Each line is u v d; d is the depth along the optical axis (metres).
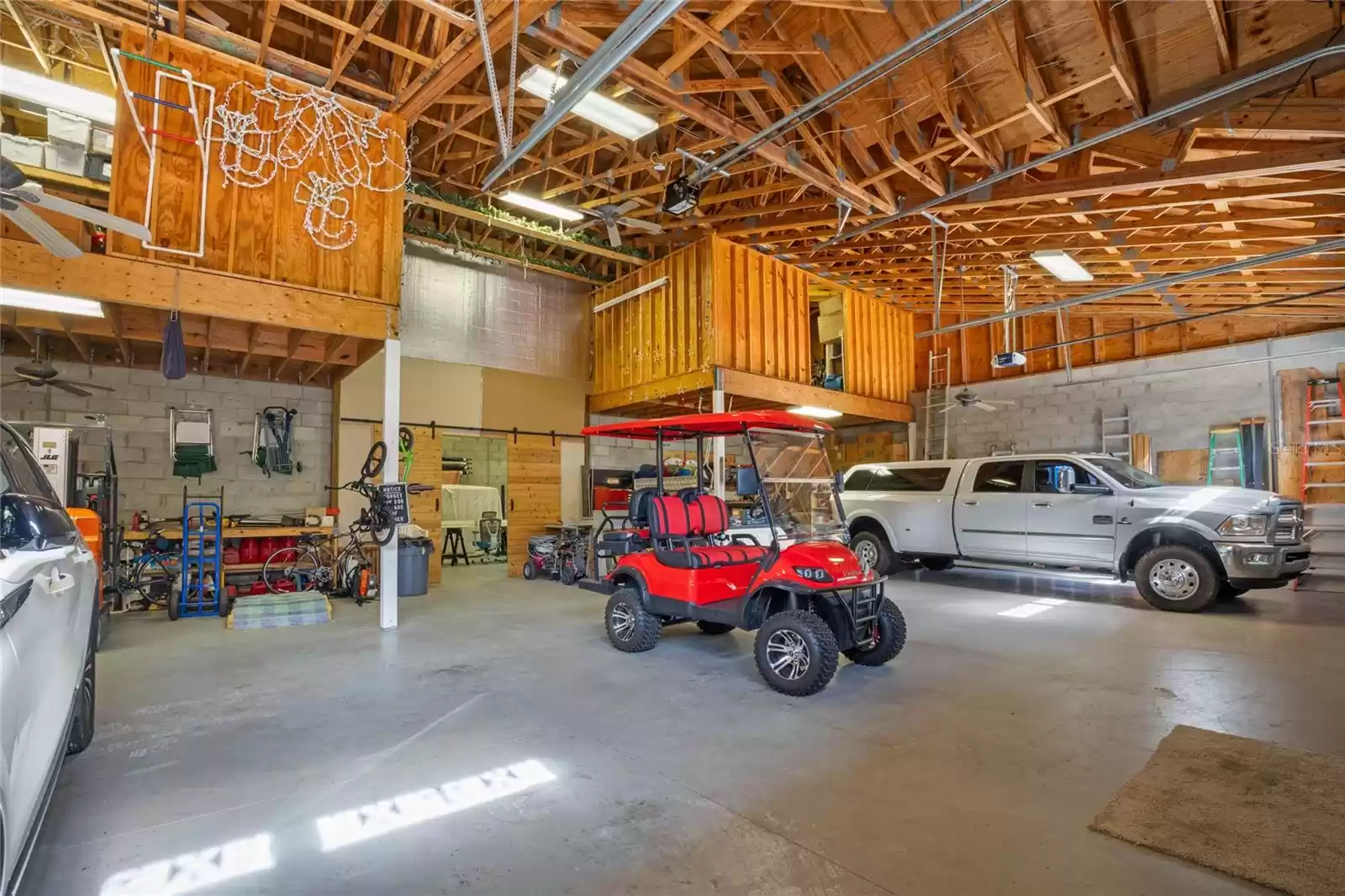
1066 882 2.18
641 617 5.21
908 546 9.06
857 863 2.29
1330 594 7.78
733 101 6.61
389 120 6.52
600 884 2.17
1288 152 5.19
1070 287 10.21
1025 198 6.54
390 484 6.36
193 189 5.48
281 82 5.93
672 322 9.72
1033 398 11.97
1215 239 7.51
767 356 9.78
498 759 3.18
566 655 5.21
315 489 8.91
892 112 6.21
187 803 2.73
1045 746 3.33
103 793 2.80
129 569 7.20
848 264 10.72
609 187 8.23
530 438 10.73
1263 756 3.15
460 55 5.47
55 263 4.93
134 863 2.28
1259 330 9.92
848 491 10.03
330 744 3.37
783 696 4.16
